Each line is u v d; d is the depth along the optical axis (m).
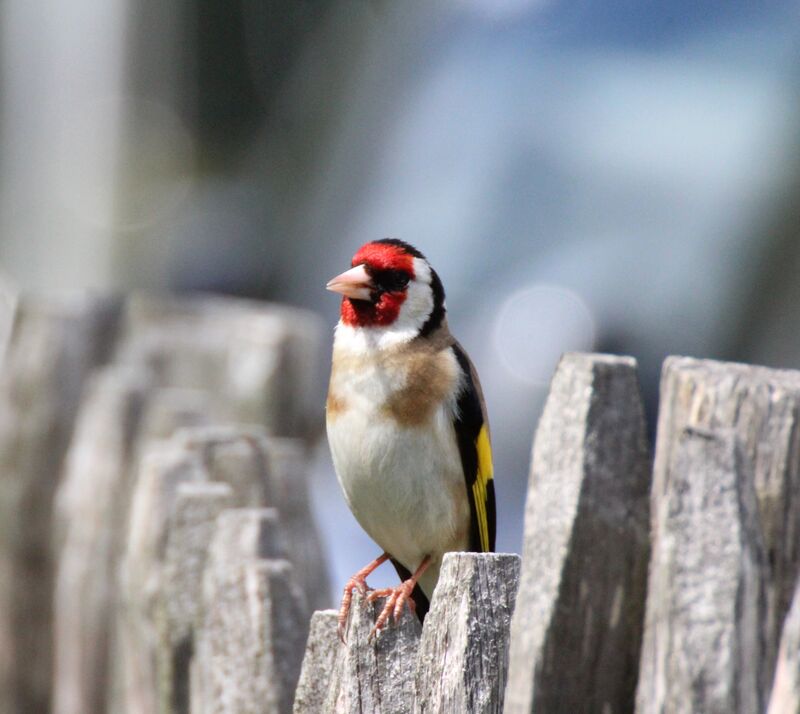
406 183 17.44
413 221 16.75
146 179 24.80
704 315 14.41
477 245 15.78
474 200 16.28
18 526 8.30
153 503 6.29
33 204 23.33
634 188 15.27
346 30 24.14
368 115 20.31
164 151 25.70
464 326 15.22
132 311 9.04
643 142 15.55
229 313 9.17
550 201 15.64
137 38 24.47
